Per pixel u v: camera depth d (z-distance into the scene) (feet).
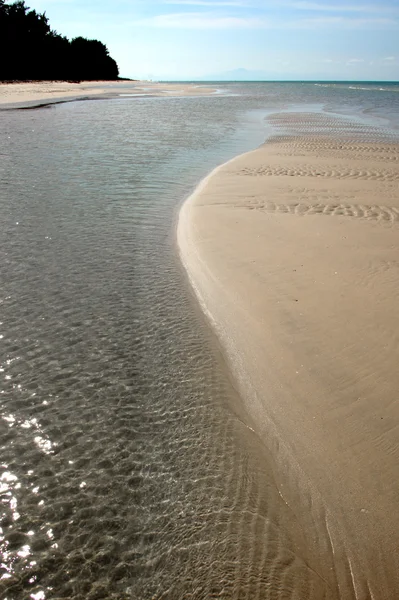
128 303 16.47
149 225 24.52
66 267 18.89
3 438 10.25
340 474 9.67
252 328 14.75
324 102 140.15
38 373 12.46
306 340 13.84
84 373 12.60
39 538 8.14
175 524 8.53
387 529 8.53
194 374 12.94
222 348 14.26
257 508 9.00
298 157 45.14
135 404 11.61
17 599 7.13
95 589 7.35
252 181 33.96
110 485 9.27
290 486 9.57
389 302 15.51
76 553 7.90
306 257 19.53
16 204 26.55
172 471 9.73
